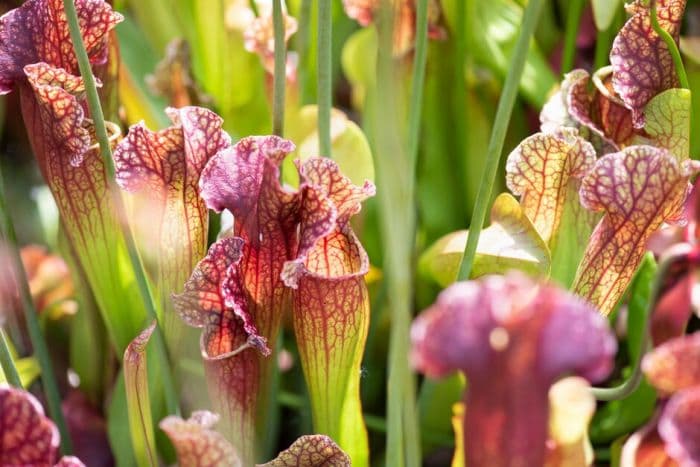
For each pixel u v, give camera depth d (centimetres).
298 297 102
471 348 87
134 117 129
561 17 129
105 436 122
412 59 122
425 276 119
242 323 101
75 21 100
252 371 102
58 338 129
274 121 105
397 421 98
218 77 129
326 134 107
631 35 106
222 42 128
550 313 87
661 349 89
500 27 127
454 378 116
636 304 115
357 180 117
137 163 102
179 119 102
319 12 104
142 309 109
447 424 118
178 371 107
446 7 121
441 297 87
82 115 103
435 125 125
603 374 87
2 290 123
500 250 105
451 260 115
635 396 116
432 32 121
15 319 125
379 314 119
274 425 116
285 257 101
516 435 88
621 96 106
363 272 100
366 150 118
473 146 125
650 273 114
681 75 106
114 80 112
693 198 100
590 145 104
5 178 140
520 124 126
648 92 106
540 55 126
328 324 102
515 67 97
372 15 121
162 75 124
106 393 122
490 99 125
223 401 102
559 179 105
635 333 115
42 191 140
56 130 104
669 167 99
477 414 88
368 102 123
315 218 99
